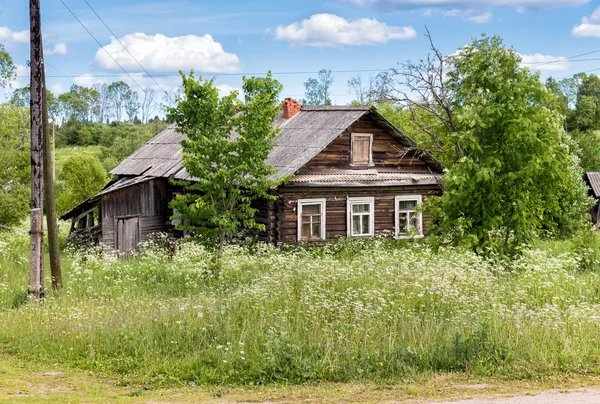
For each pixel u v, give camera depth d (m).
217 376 10.64
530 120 18.39
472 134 18.84
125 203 29.31
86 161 45.22
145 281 18.83
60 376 10.89
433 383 10.15
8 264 21.80
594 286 16.27
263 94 20.09
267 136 20.88
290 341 11.45
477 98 18.66
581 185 34.72
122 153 75.62
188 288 17.88
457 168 18.67
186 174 28.95
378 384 10.16
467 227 19.06
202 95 19.80
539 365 10.71
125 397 9.65
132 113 156.12
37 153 16.84
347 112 28.83
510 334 11.73
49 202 17.95
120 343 12.15
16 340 12.94
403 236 29.33
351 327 12.19
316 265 17.31
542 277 16.05
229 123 20.27
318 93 112.19
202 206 19.92
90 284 18.03
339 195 27.92
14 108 40.88
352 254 24.33
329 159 28.00
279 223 26.47
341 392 9.80
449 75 24.05
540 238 29.94
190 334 12.17
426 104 30.41
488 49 19.22
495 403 8.96
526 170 18.22
